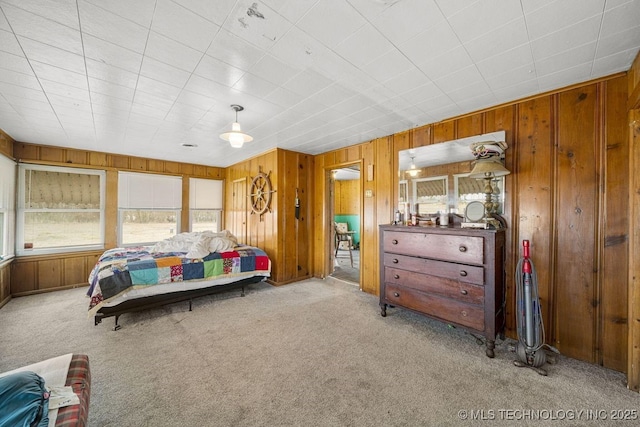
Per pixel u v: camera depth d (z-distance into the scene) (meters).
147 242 5.10
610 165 2.06
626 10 1.40
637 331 1.79
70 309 3.29
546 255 2.35
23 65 1.93
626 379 1.92
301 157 4.80
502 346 2.38
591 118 2.15
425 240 2.64
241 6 1.38
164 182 5.30
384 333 2.63
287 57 1.85
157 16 1.45
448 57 1.85
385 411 1.60
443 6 1.38
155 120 3.09
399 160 3.53
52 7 1.36
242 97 2.48
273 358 2.18
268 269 4.04
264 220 4.74
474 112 2.82
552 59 1.87
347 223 8.38
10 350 2.31
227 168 6.11
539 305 2.14
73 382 1.27
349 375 1.96
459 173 2.93
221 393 1.76
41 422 0.97
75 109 2.74
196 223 5.81
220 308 3.34
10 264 3.71
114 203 4.70
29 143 3.96
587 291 2.16
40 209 4.05
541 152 2.39
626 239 2.00
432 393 1.77
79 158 4.38
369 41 1.68
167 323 2.88
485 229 2.33
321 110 2.79
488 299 2.22
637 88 1.75
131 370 2.01
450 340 2.49
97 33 1.58
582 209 2.18
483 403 1.68
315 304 3.47
